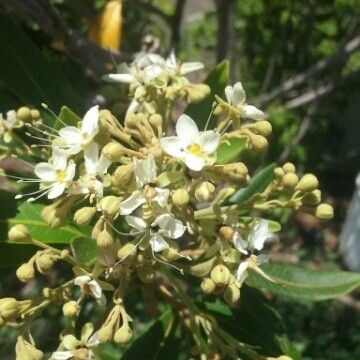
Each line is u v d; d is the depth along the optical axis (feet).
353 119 2.07
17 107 0.55
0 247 0.42
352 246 1.79
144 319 0.96
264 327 0.49
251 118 0.43
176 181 0.38
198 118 0.48
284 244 1.71
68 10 0.74
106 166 0.38
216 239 0.40
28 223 0.43
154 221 0.37
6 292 0.84
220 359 0.43
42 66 0.53
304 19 1.46
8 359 0.57
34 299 0.40
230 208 0.42
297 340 1.44
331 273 0.49
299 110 1.56
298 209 0.44
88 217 0.38
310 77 1.08
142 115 0.39
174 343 0.49
